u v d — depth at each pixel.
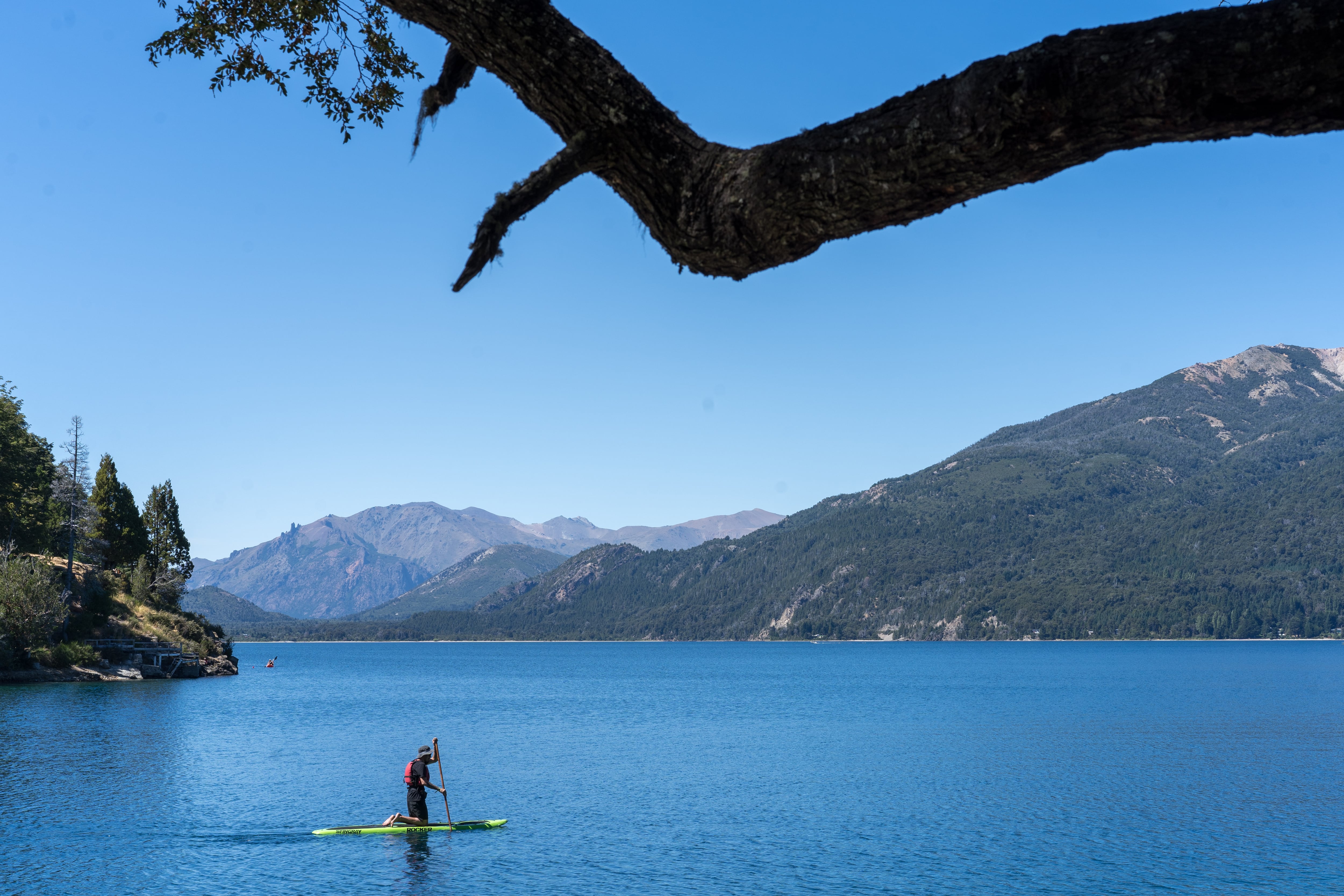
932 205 3.03
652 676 185.12
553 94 3.49
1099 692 119.62
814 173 3.03
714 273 3.62
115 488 132.38
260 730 67.44
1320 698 105.25
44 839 32.16
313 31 7.12
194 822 35.34
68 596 101.62
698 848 33.50
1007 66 2.63
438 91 4.64
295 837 33.72
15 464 101.12
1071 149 2.70
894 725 78.31
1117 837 35.38
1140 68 2.43
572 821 37.78
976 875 30.31
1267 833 36.00
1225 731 71.62
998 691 123.88
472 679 171.62
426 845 33.12
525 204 3.53
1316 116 2.38
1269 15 2.31
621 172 3.56
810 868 31.03
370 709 94.38
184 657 117.94
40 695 82.50
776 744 65.12
